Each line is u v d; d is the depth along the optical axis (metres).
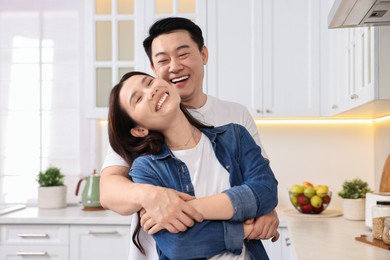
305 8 3.24
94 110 3.34
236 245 1.41
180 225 1.36
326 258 1.85
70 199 3.73
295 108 3.24
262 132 3.65
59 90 3.75
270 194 1.46
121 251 3.04
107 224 3.05
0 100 3.78
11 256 3.10
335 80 3.18
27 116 3.77
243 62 3.26
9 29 3.78
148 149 1.55
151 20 3.32
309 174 3.62
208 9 3.28
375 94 2.11
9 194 3.78
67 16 3.75
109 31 3.37
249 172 1.51
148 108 1.49
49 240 3.09
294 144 3.63
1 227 3.10
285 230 2.97
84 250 3.06
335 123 3.61
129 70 3.36
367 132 3.59
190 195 1.45
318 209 3.13
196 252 1.38
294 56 3.24
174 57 1.78
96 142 3.71
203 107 1.89
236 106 1.97
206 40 3.28
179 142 1.54
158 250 1.48
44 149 3.76
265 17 3.26
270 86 3.25
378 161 3.42
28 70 3.78
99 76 3.37
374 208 2.31
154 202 1.37
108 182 1.56
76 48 3.75
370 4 1.62
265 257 1.54
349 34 2.79
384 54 2.11
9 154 3.78
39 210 3.38
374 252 1.95
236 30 3.27
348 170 3.60
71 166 3.74
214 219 1.39
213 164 1.51
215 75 3.27
